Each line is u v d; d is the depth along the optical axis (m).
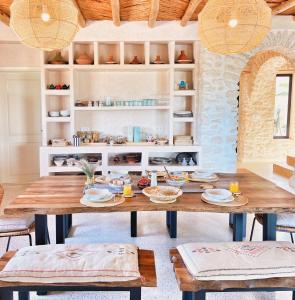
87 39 5.14
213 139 5.31
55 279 1.75
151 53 5.62
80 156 5.68
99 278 1.76
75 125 5.51
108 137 5.78
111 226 3.90
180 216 4.29
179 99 5.76
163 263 2.92
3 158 6.07
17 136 6.06
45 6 2.39
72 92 5.30
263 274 1.78
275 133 8.88
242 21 2.55
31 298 2.42
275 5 4.52
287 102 8.83
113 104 5.46
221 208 2.42
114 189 2.82
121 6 4.41
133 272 1.80
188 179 3.26
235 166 5.37
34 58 5.73
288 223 2.79
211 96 5.23
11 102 5.97
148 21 5.01
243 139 8.58
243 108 8.46
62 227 3.03
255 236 3.61
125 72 5.67
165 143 5.52
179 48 5.63
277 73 8.77
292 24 5.13
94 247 2.08
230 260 1.87
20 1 2.40
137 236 3.58
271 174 6.96
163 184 3.06
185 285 1.76
